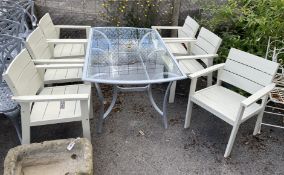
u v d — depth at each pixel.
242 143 2.74
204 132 2.85
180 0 3.86
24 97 2.04
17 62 2.14
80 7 3.93
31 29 3.70
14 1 3.46
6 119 2.83
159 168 2.41
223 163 2.50
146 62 2.63
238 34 3.80
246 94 3.17
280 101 2.63
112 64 2.57
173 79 2.34
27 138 2.22
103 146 2.60
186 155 2.56
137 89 2.76
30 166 2.19
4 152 2.46
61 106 2.32
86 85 2.70
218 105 2.54
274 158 2.60
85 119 2.24
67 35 4.11
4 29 2.97
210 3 3.85
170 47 3.62
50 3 3.90
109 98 3.25
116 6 3.86
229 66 2.78
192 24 3.47
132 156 2.51
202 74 2.62
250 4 3.66
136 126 2.87
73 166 2.18
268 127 2.98
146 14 3.93
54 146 2.20
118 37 3.12
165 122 2.84
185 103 3.27
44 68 2.54
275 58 2.97
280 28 3.32
